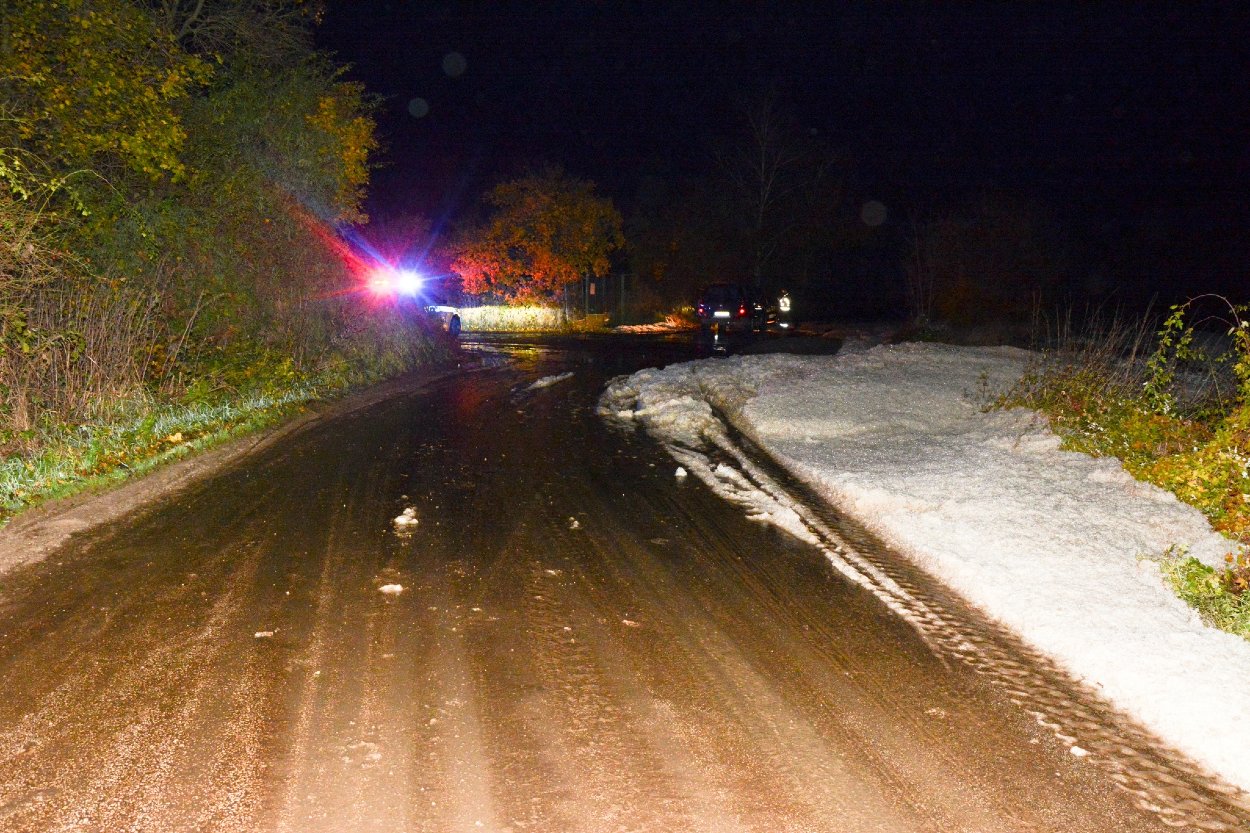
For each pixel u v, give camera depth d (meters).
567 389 17.89
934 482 9.38
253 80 16.66
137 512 8.37
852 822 3.94
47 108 11.12
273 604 6.20
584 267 40.47
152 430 11.02
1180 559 7.07
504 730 4.60
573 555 7.43
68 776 4.11
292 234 16.80
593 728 4.65
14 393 9.79
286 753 4.33
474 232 40.34
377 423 13.49
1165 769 4.49
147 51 12.48
